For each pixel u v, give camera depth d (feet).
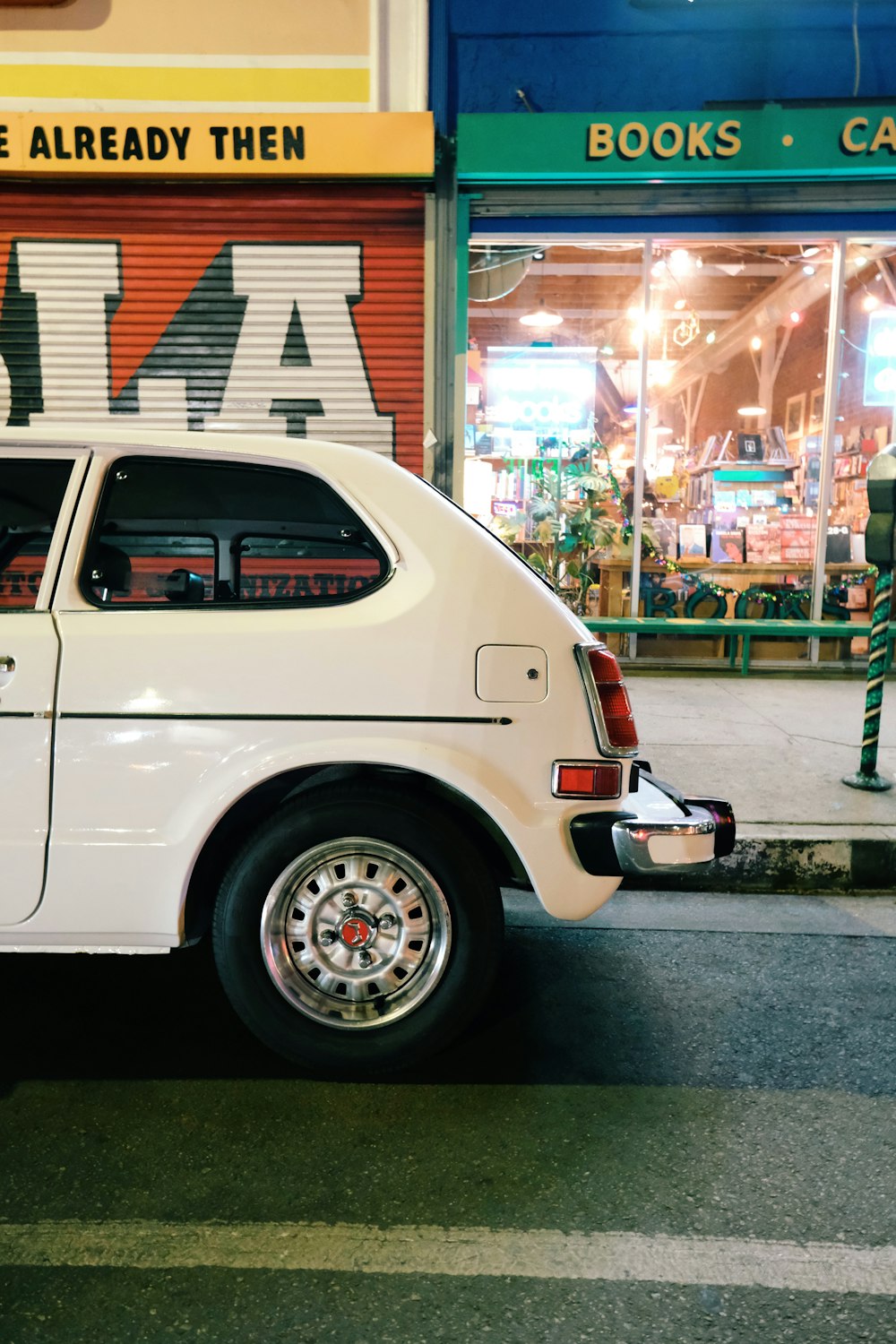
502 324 28.58
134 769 9.22
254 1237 7.43
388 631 9.37
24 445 9.78
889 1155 8.61
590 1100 9.39
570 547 29.60
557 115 25.22
